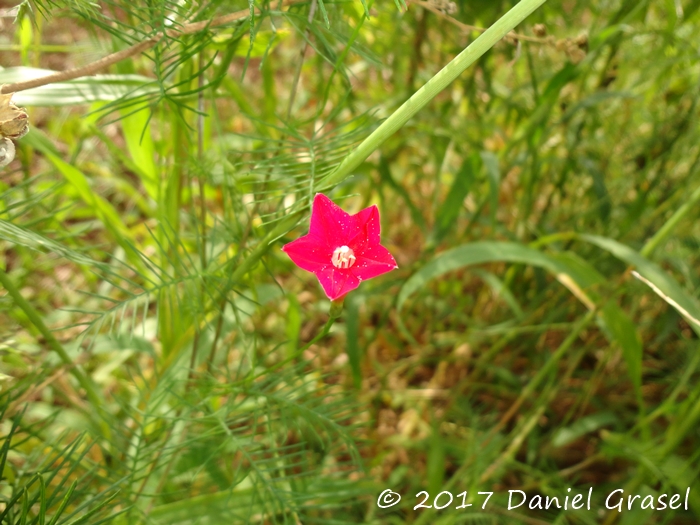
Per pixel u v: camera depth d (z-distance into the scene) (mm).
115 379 212
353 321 186
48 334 139
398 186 202
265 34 158
